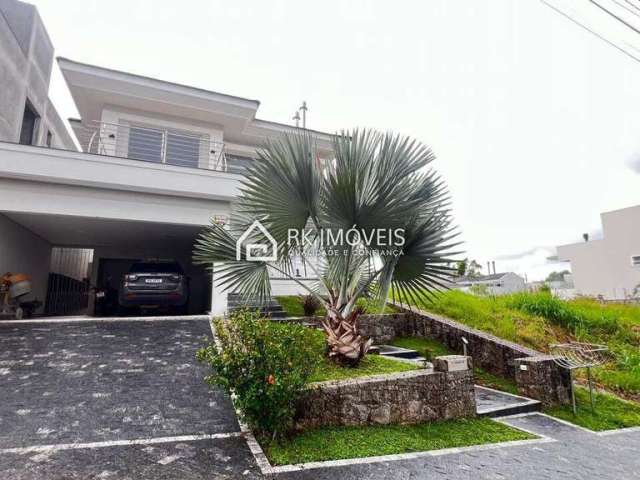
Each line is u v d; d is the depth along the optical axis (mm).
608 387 6453
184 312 10508
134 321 7859
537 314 8984
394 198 4320
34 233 10508
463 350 7102
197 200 8688
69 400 4027
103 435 3355
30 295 10211
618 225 21609
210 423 3697
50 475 2689
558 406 5316
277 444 3408
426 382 4434
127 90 10578
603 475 3271
